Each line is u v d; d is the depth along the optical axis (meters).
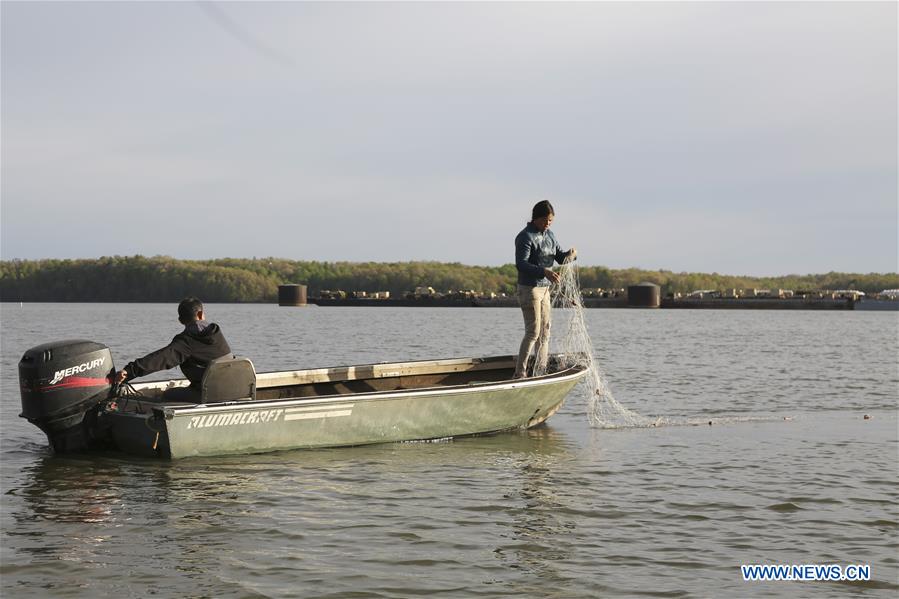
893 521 6.93
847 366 22.56
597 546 6.24
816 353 28.19
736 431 11.39
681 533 6.57
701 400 14.94
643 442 10.49
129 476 8.23
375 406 9.73
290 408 9.19
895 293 137.00
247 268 175.38
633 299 138.12
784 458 9.48
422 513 7.05
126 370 8.94
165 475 8.27
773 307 130.25
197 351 9.05
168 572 5.60
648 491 7.88
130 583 5.41
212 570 5.65
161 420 8.54
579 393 15.22
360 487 7.92
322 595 5.23
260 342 34.50
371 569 5.70
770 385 17.56
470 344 33.91
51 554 5.94
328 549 6.11
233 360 9.05
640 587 5.43
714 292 149.75
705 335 43.50
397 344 33.50
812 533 6.59
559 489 7.93
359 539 6.34
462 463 9.06
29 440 10.19
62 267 163.75
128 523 6.69
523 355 10.96
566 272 11.34
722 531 6.63
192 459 8.88
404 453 9.56
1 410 12.59
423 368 11.95
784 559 5.98
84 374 8.92
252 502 7.34
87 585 5.37
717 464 9.12
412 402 9.96
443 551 6.08
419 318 79.31
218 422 8.85
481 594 5.28
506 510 7.18
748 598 5.27
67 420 8.89
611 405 13.67
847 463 9.19
